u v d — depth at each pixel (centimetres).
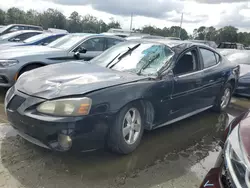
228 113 571
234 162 190
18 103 303
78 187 267
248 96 720
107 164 314
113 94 303
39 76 343
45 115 280
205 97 473
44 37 880
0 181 266
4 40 1066
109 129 304
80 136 281
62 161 312
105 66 398
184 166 327
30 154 322
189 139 411
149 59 391
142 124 353
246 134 207
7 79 525
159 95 357
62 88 296
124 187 274
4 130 388
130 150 337
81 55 639
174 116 404
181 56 407
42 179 275
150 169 313
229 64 556
